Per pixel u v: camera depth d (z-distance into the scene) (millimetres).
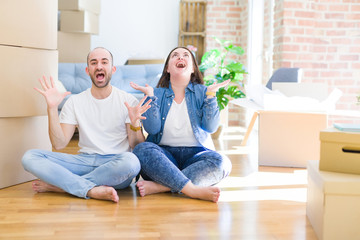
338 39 4812
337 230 1682
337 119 4777
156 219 1955
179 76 2469
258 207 2174
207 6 6797
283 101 3344
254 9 6293
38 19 2611
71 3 5750
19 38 2496
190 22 6898
